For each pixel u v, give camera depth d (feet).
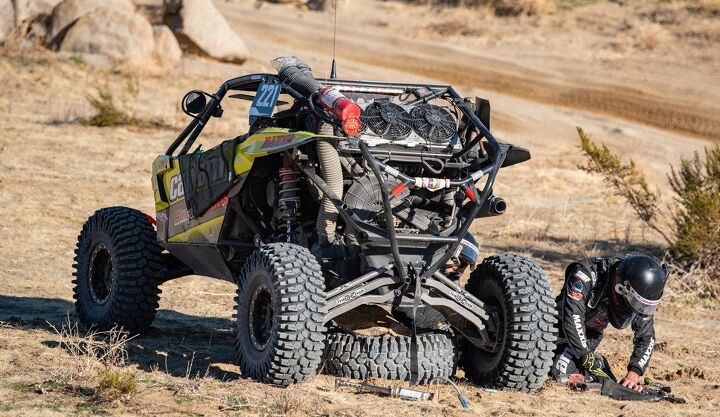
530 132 292.20
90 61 318.45
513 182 205.98
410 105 67.15
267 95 68.13
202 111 76.79
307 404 57.67
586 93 344.28
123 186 173.06
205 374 64.13
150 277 79.30
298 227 67.51
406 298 64.03
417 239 61.82
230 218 71.41
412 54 400.26
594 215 174.40
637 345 68.03
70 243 125.59
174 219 77.51
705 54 372.38
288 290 59.72
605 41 394.93
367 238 62.39
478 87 354.95
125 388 57.98
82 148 207.62
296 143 61.67
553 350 65.57
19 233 128.57
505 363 64.75
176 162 78.07
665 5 422.41
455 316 66.39
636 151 271.49
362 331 76.38
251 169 67.05
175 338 79.92
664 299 116.06
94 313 80.94
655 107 326.85
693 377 78.33
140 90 294.46
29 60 307.78
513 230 156.97
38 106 256.52
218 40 357.20
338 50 409.90
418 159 64.85
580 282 66.28
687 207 128.98
